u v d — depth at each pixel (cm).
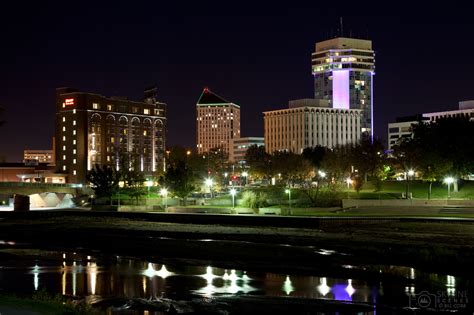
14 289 5341
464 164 14462
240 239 9456
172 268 6519
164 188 16988
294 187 19075
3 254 7988
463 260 6456
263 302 4738
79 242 9581
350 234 9512
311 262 6706
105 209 17188
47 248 8812
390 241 8306
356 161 17650
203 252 7756
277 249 7862
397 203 13538
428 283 5331
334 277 5747
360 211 13088
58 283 5653
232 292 5131
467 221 10450
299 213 13162
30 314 3319
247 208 14225
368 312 4391
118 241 9450
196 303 4722
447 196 15000
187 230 11156
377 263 6500
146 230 11350
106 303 4750
